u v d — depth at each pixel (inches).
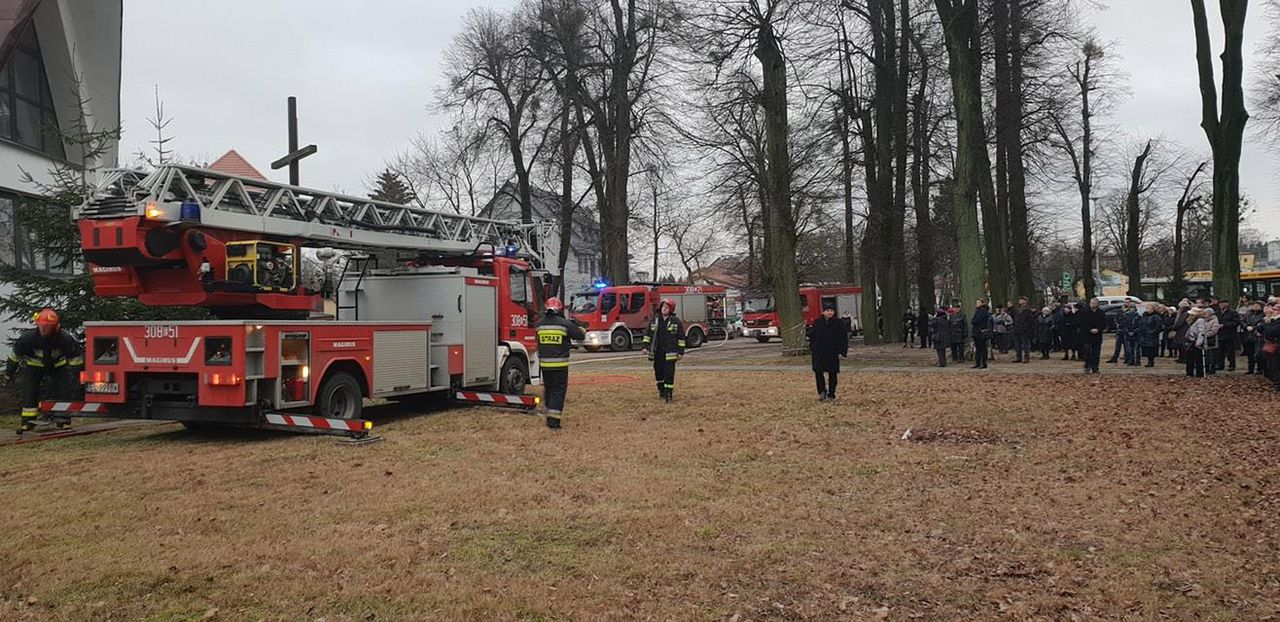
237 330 373.1
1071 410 483.8
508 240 629.6
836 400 558.9
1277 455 329.1
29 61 765.9
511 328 575.2
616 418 479.2
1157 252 2682.1
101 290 398.6
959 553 212.4
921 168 1286.9
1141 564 202.5
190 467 330.6
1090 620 168.1
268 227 422.3
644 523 241.3
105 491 287.6
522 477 308.2
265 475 313.7
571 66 1327.5
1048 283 2923.2
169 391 390.0
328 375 418.6
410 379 472.4
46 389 487.5
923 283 1296.8
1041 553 211.3
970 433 406.9
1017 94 1037.8
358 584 189.2
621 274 1414.9
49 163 766.5
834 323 559.5
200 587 188.2
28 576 195.9
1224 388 584.7
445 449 372.5
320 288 487.2
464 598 179.8
